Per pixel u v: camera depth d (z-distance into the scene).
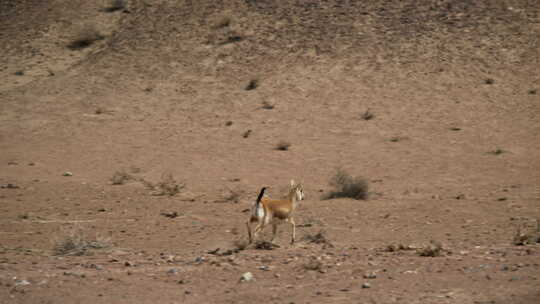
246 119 141.50
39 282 33.88
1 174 94.06
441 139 120.88
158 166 102.38
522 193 77.44
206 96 162.38
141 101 161.00
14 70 196.62
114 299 30.19
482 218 61.03
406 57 177.25
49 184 85.69
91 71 190.75
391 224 58.22
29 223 59.03
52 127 139.50
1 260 41.56
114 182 87.25
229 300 29.75
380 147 115.75
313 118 140.00
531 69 163.75
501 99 147.25
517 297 28.56
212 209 67.88
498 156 106.88
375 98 152.75
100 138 128.00
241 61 186.38
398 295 29.94
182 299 30.09
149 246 47.75
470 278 33.47
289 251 44.25
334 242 48.78
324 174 95.31
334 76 169.00
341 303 28.59
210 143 121.44
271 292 31.23
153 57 195.38
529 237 46.94
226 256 42.12
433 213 64.56
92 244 46.06
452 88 156.38
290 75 171.88
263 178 92.12
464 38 185.38
